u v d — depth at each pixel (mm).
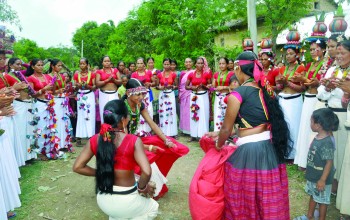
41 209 4051
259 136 2740
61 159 6164
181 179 4945
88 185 4836
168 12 11672
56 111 6363
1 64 4836
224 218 2914
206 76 6859
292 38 5039
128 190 2627
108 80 6844
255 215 2715
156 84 7453
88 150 2707
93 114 7195
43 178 5141
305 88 4961
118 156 2594
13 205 3826
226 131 2807
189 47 11094
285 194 2805
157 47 12250
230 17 11359
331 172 3303
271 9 10383
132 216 2719
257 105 2740
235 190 2766
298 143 4926
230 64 6625
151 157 3930
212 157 3039
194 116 7023
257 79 2777
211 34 11266
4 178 3713
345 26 4062
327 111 3320
